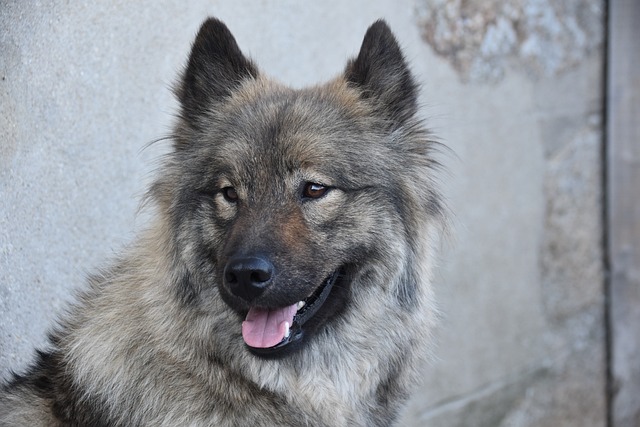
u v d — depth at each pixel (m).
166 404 1.14
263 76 1.25
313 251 1.14
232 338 1.16
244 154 1.15
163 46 1.34
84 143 1.28
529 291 1.72
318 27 1.46
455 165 1.59
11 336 1.22
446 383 1.61
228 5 1.38
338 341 1.19
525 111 1.68
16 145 1.22
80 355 1.16
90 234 1.29
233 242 1.11
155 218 1.21
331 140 1.16
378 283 1.19
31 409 1.16
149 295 1.16
